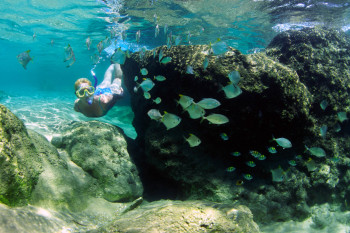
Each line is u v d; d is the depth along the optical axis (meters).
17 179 1.17
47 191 1.38
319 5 3.39
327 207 2.07
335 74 2.22
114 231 1.14
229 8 3.82
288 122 1.78
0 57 15.21
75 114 3.57
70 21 5.62
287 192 1.90
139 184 1.95
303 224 1.91
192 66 1.87
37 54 11.66
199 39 5.30
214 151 1.95
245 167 1.94
